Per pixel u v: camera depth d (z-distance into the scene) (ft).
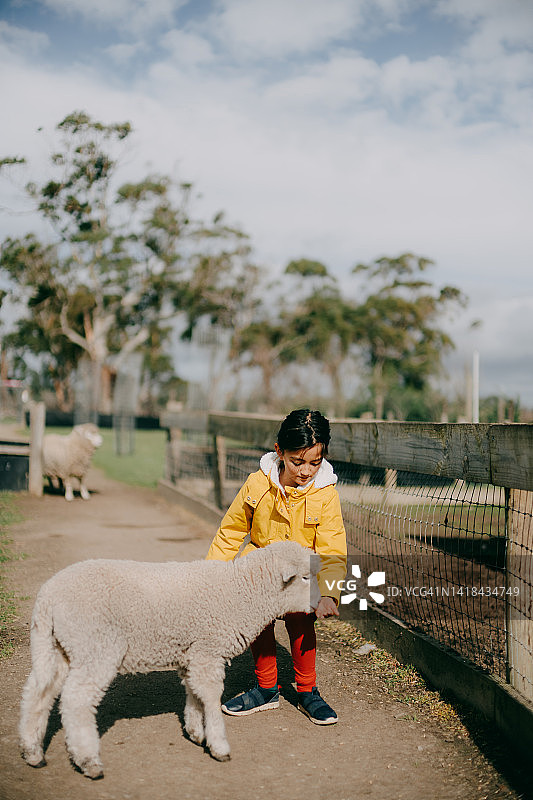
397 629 14.42
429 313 139.95
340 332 144.15
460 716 11.66
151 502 36.06
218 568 10.21
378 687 13.10
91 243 114.83
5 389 135.74
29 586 18.84
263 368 151.94
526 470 10.12
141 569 10.08
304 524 11.29
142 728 11.19
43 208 65.57
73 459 34.83
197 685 10.05
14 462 36.78
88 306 136.05
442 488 14.98
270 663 12.00
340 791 9.47
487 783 9.62
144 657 9.91
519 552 10.75
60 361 155.22
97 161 60.49
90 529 27.32
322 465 11.64
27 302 132.46
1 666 13.30
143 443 84.58
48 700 9.75
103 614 9.44
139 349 152.05
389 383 92.79
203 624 9.89
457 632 13.97
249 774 9.86
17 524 27.68
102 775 9.53
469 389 47.57
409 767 10.14
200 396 65.16
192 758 10.26
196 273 145.18
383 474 16.53
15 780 9.31
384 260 147.23
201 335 146.30
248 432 24.59
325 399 94.79
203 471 33.55
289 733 11.19
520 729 10.25
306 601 10.21
